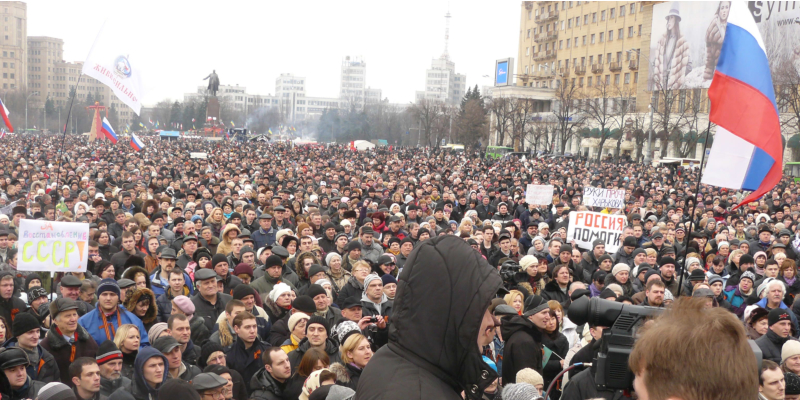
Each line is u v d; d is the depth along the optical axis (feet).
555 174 133.49
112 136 122.62
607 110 300.40
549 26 381.40
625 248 40.73
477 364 5.37
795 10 196.34
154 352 18.66
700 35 222.48
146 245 39.93
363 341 18.75
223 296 28.12
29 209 52.80
